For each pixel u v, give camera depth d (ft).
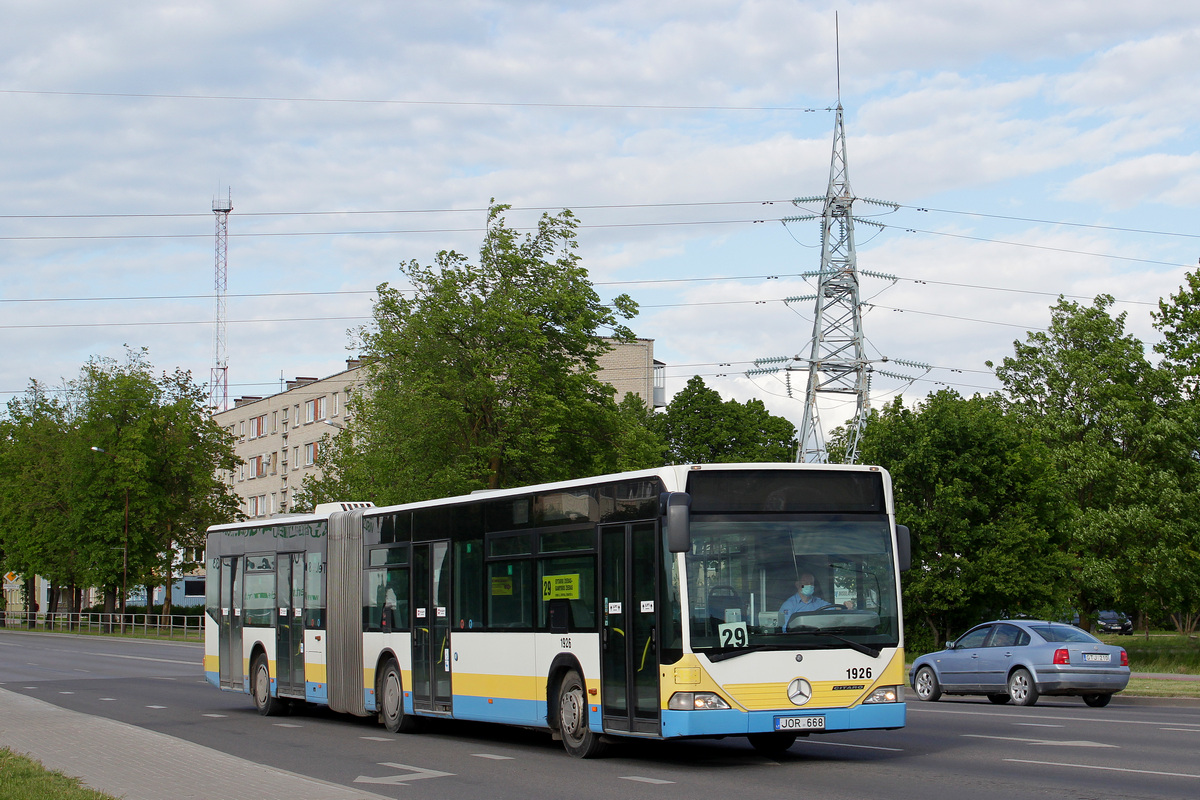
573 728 47.65
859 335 187.11
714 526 42.80
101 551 240.12
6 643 202.39
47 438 277.44
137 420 246.88
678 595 41.98
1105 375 157.58
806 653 42.50
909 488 125.39
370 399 151.12
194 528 255.91
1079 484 146.72
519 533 51.70
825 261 189.06
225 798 36.47
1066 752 45.57
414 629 59.62
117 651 173.99
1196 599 143.74
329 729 64.03
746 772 42.24
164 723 69.00
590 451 147.64
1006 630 77.25
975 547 122.21
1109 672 73.10
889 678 43.34
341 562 66.90
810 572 43.37
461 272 146.72
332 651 67.05
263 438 341.82
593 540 46.80
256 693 75.77
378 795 36.47
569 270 148.25
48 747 52.47
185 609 267.39
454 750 52.34
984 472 124.26
